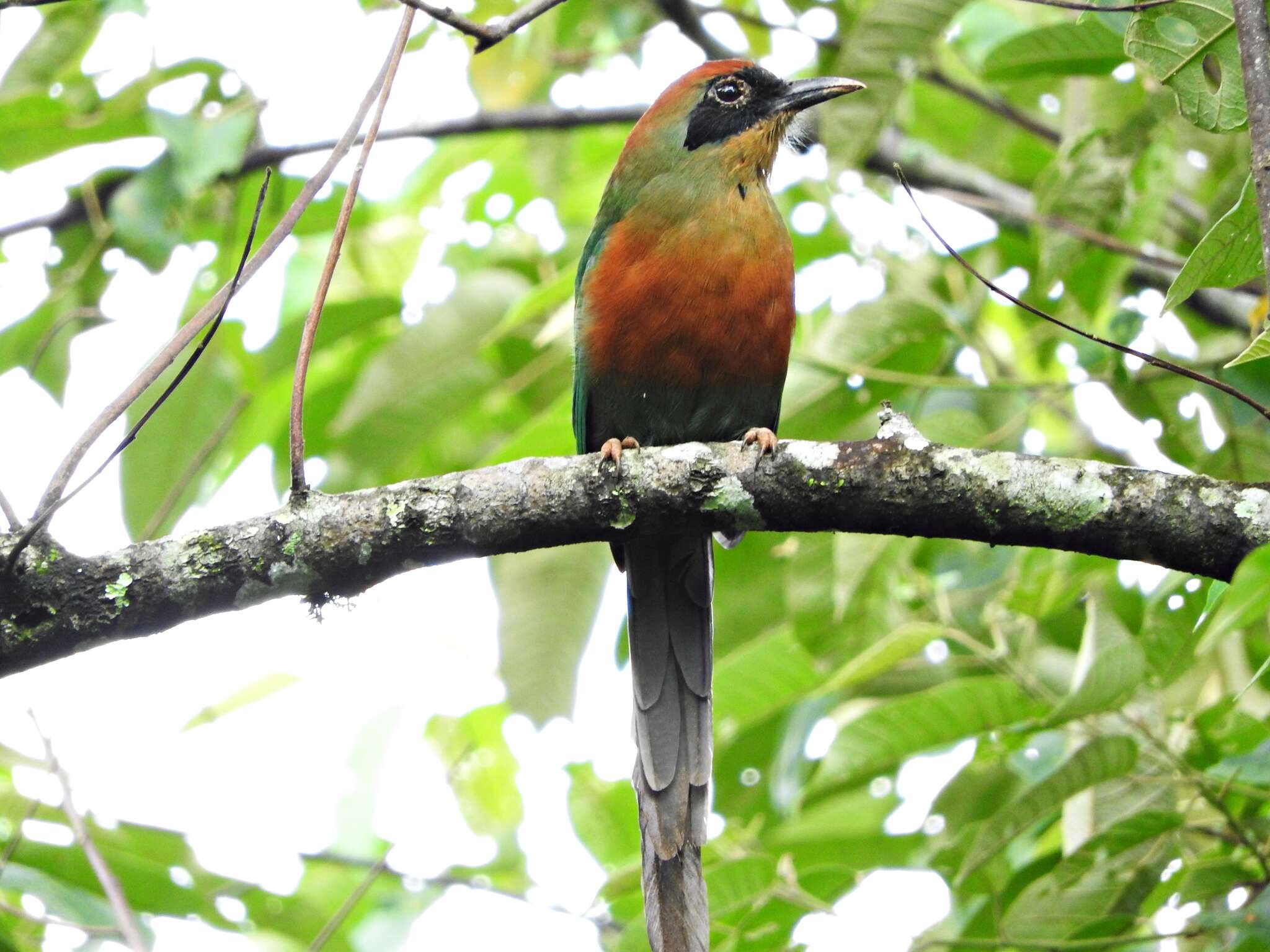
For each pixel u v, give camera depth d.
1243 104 7.93
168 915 10.62
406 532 7.57
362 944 12.69
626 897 10.59
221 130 11.72
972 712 9.87
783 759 11.47
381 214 15.43
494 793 14.02
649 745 9.68
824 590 11.20
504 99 13.91
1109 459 11.45
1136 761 8.86
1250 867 9.35
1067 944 8.96
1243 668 10.60
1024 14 13.26
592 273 10.22
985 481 7.38
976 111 14.80
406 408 12.58
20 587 7.24
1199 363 10.23
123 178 13.09
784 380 10.58
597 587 12.06
